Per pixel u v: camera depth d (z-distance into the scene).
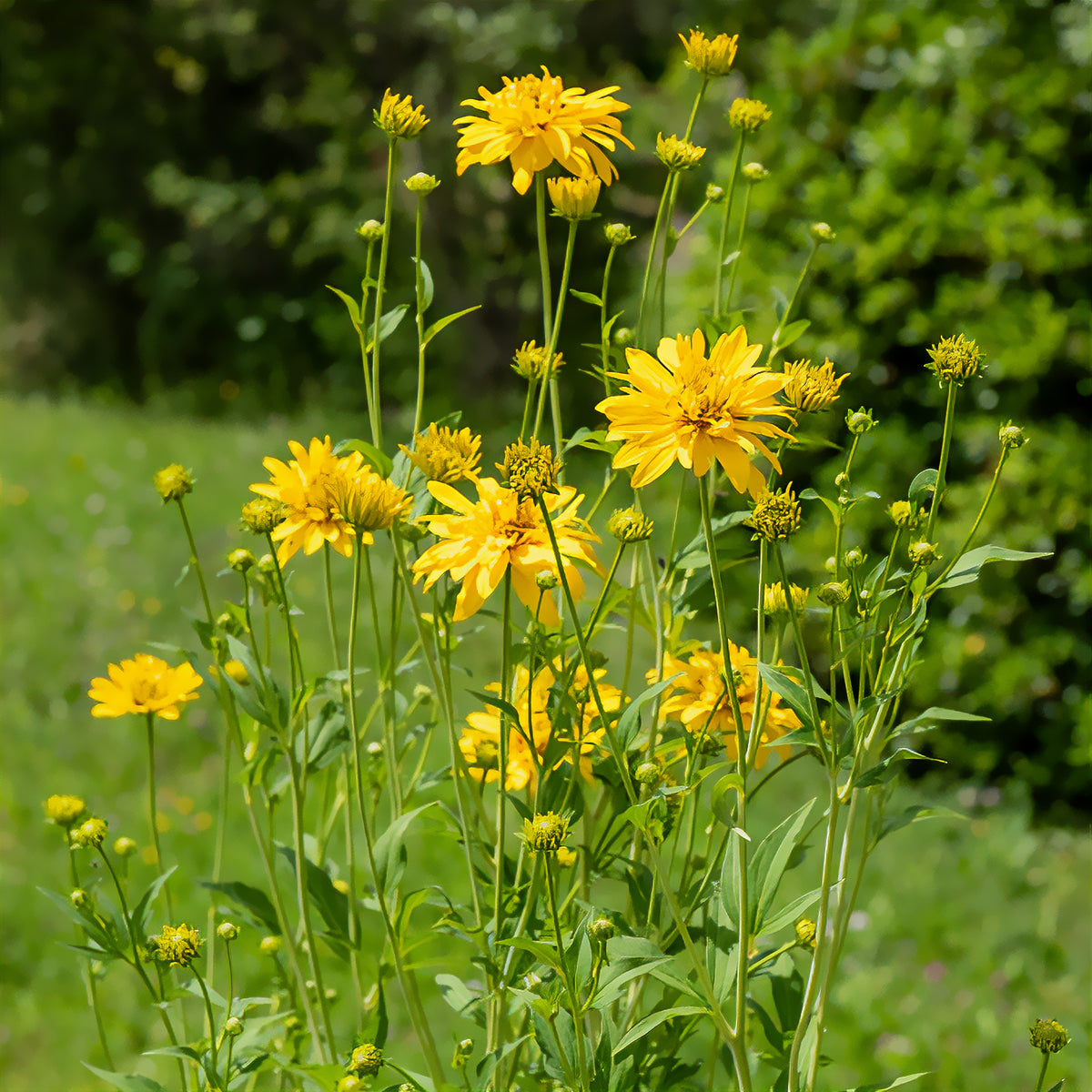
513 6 8.13
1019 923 3.63
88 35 9.95
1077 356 4.36
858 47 4.91
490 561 1.47
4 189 10.76
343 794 1.98
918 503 1.53
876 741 1.58
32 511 6.40
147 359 10.58
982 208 4.46
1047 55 4.58
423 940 1.60
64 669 4.90
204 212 9.74
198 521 6.36
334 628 1.81
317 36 8.99
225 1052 1.65
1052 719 4.53
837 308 4.63
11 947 3.42
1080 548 4.42
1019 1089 3.02
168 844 3.79
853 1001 3.28
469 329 8.97
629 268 8.68
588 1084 1.36
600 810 1.72
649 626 1.81
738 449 1.35
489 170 8.32
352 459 1.75
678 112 8.07
